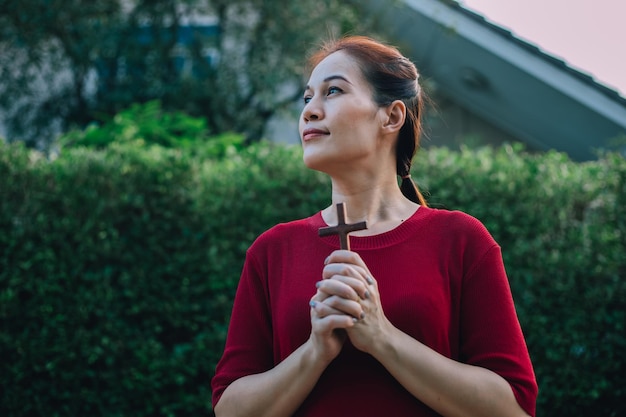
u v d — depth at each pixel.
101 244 4.14
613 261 4.25
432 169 4.48
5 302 3.96
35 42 7.02
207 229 4.29
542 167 4.54
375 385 1.70
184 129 5.74
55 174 4.19
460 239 1.81
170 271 4.22
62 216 4.14
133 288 4.16
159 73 7.24
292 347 1.78
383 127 1.89
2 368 3.97
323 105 1.86
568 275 4.23
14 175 4.12
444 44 7.78
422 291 1.74
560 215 4.36
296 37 7.34
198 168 4.48
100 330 4.09
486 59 7.50
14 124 7.23
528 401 1.71
